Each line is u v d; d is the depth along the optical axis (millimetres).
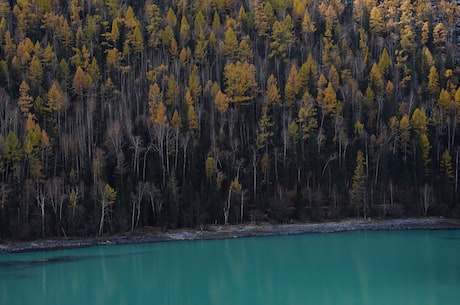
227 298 56531
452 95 140625
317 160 125750
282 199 117688
